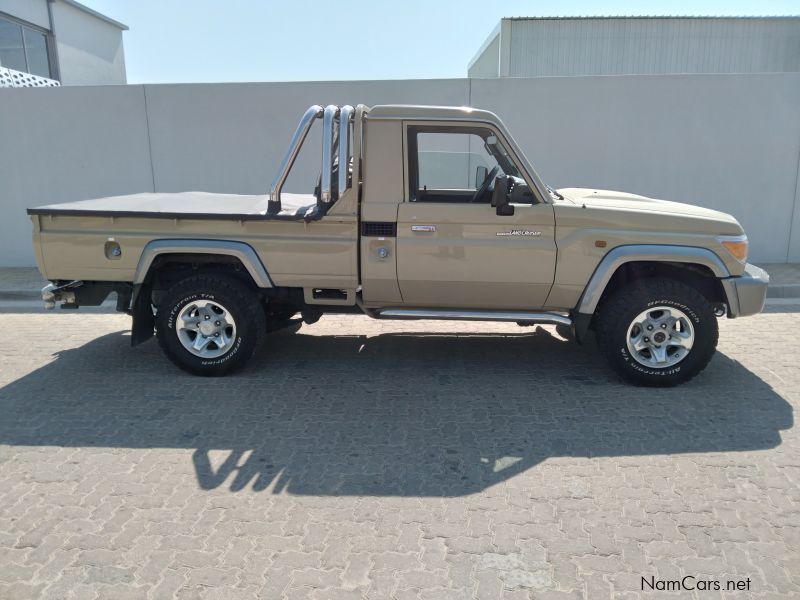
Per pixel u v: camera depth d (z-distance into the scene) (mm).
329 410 4355
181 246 4719
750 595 2508
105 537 2891
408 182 4629
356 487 3330
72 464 3576
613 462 3592
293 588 2551
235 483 3369
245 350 4914
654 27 17188
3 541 2857
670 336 4676
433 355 5598
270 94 9047
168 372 5148
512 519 3035
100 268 4844
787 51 17297
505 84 8828
